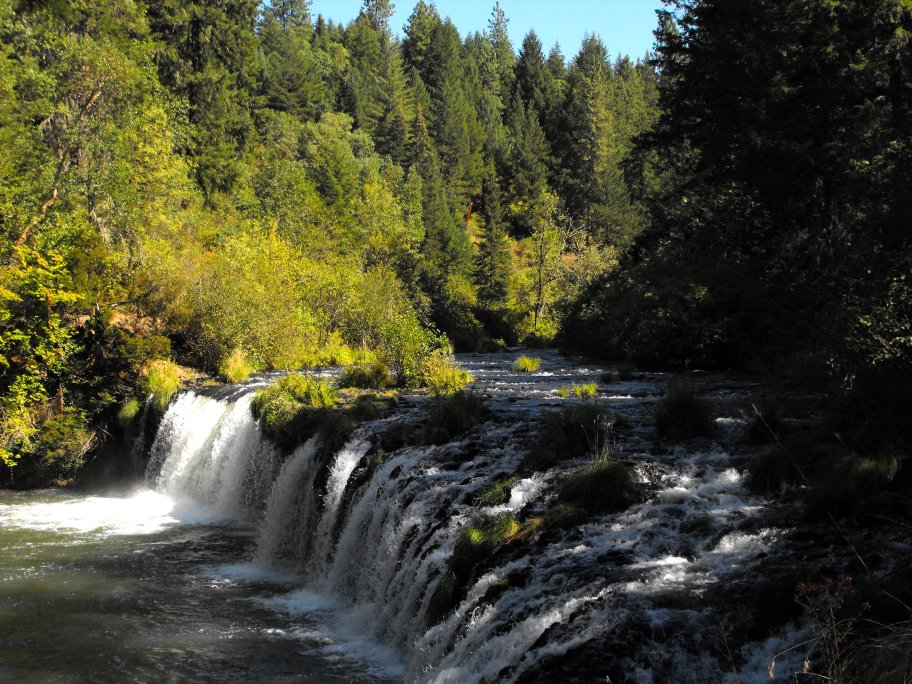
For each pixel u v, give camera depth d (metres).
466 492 11.98
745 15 27.62
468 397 17.09
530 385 24.00
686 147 36.47
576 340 39.47
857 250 14.17
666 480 11.26
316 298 38.97
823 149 24.06
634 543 9.24
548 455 12.76
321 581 14.16
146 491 22.83
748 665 6.59
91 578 14.68
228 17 67.88
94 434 24.53
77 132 30.94
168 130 38.19
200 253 33.41
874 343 12.52
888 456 9.70
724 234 30.80
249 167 65.44
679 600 7.66
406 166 109.50
